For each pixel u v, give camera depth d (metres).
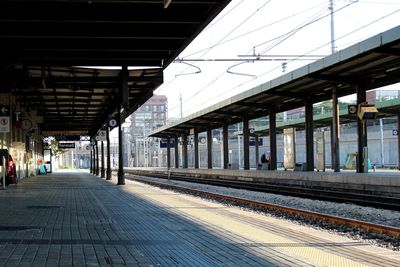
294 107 33.97
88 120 55.56
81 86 26.55
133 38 18.95
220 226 11.34
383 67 22.86
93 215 13.25
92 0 15.06
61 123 58.91
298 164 35.50
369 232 11.02
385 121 65.38
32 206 15.68
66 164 143.25
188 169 51.97
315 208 16.86
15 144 34.19
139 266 7.04
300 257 7.80
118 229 10.66
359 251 8.62
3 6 15.88
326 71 23.84
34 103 39.06
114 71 26.64
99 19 16.39
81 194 21.47
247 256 7.83
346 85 27.16
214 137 99.62
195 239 9.43
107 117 42.22
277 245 8.91
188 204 16.97
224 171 40.62
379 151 60.97
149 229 10.70
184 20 16.73
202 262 7.35
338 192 20.73
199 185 32.12
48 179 39.72
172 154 106.06
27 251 8.10
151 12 16.52
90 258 7.56
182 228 10.89
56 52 21.66
